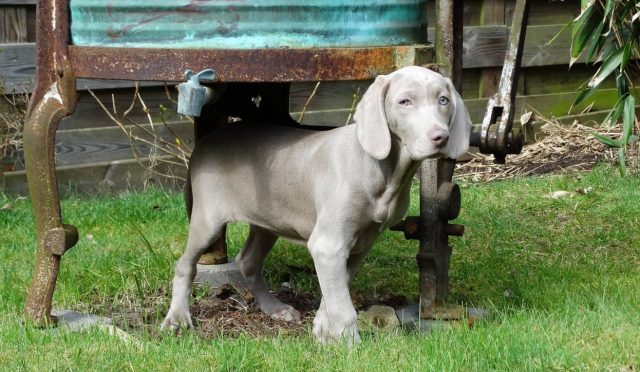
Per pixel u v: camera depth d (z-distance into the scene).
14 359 3.13
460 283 3.79
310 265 3.97
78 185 4.85
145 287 3.72
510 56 3.42
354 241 3.23
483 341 3.15
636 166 5.21
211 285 3.74
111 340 3.23
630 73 5.94
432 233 3.39
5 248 4.07
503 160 3.47
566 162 5.44
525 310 3.45
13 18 4.74
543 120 5.88
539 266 3.91
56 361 3.11
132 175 4.96
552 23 5.98
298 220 3.32
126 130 4.92
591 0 3.54
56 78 3.32
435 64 3.25
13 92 4.74
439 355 3.10
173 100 4.88
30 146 3.34
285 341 3.24
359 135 3.14
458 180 5.25
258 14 3.13
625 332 3.22
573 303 3.47
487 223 4.39
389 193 3.20
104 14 3.21
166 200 4.71
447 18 3.29
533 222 4.42
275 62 3.12
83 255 3.98
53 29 3.29
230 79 3.12
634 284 3.68
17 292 3.57
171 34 3.16
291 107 5.27
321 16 3.14
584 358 3.08
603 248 4.11
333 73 3.14
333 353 3.15
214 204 3.40
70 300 3.61
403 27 3.24
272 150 3.34
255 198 3.36
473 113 5.68
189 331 3.38
